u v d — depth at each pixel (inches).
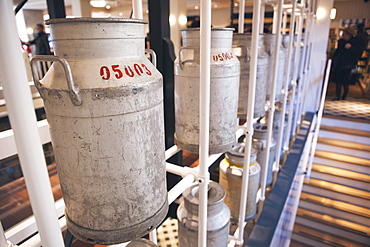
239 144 70.4
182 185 38.9
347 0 305.6
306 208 184.1
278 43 66.3
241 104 61.2
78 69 22.1
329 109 212.7
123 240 26.3
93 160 23.2
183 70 40.1
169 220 79.5
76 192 24.6
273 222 82.0
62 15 87.0
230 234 72.3
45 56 21.1
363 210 170.4
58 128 23.1
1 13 16.9
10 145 41.2
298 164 120.4
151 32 71.8
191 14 418.9
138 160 24.7
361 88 265.6
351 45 223.1
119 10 341.7
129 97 22.6
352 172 177.0
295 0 79.4
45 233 22.1
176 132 45.7
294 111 146.3
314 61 187.5
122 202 25.0
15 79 18.2
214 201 47.1
